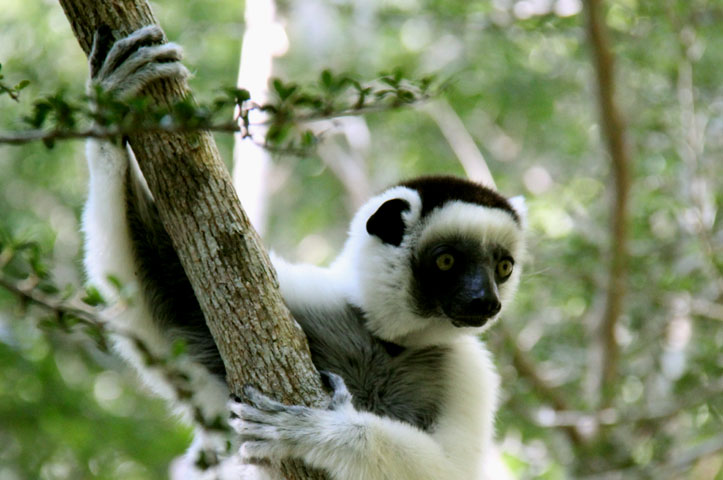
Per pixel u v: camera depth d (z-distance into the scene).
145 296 6.97
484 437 7.37
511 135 19.34
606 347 13.92
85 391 15.05
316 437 6.07
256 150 11.77
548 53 18.02
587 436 13.31
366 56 18.56
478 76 17.94
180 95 6.25
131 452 14.43
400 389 7.56
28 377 14.23
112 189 6.64
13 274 4.72
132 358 7.14
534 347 15.01
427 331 7.57
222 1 18.11
